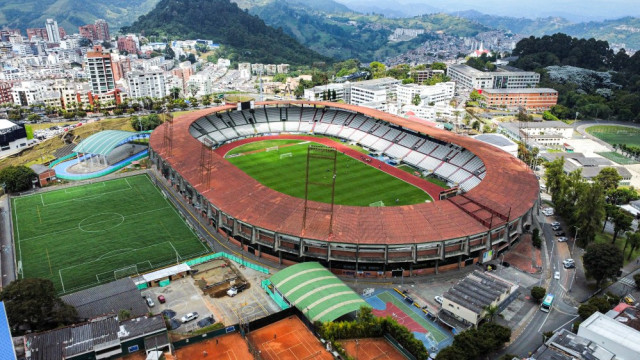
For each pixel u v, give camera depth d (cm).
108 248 12838
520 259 12706
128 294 10300
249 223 12019
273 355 8800
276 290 10488
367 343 9131
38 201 15900
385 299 10800
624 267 12519
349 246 11400
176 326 9675
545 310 10419
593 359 8206
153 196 16400
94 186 17300
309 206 12675
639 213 15500
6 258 12294
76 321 9381
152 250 12788
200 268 11931
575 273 12112
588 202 13000
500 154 17638
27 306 8700
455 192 14462
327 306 9619
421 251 11550
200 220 14612
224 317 10062
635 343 8538
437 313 10181
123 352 8644
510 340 9412
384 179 18550
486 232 11681
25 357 8044
